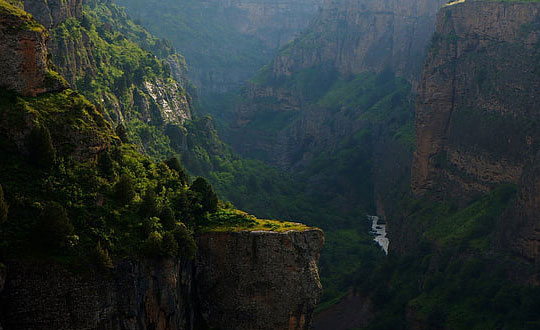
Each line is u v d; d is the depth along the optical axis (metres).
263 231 50.41
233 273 50.22
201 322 50.19
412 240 111.56
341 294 107.19
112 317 39.91
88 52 100.50
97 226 41.91
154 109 125.75
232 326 50.09
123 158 50.81
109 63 113.75
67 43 89.38
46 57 47.06
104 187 44.97
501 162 101.75
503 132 103.06
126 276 41.19
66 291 37.78
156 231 44.44
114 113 94.88
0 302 35.59
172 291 44.09
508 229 83.75
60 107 44.69
